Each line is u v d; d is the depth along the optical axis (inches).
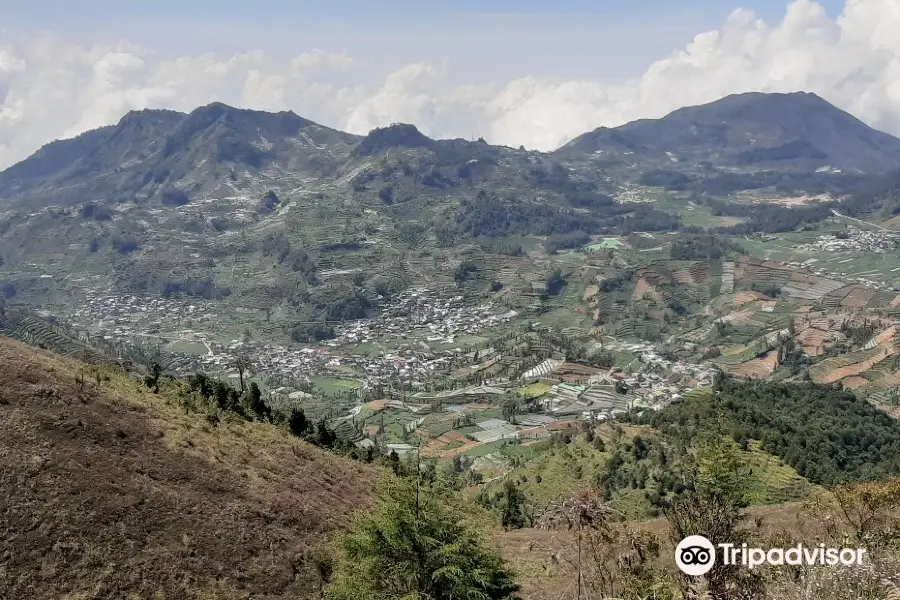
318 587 1117.7
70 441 1209.4
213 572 1055.6
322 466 1738.4
